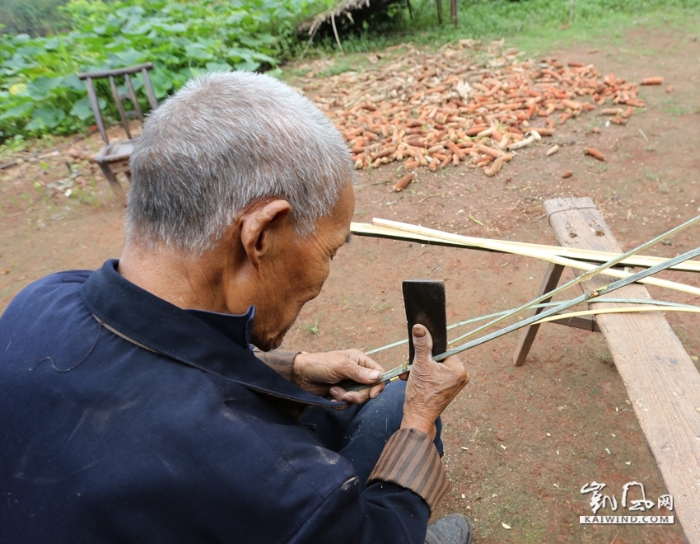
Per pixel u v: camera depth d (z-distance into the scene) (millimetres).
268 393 877
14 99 5730
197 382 787
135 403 755
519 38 6309
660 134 3977
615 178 3598
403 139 4340
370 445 1297
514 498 1906
